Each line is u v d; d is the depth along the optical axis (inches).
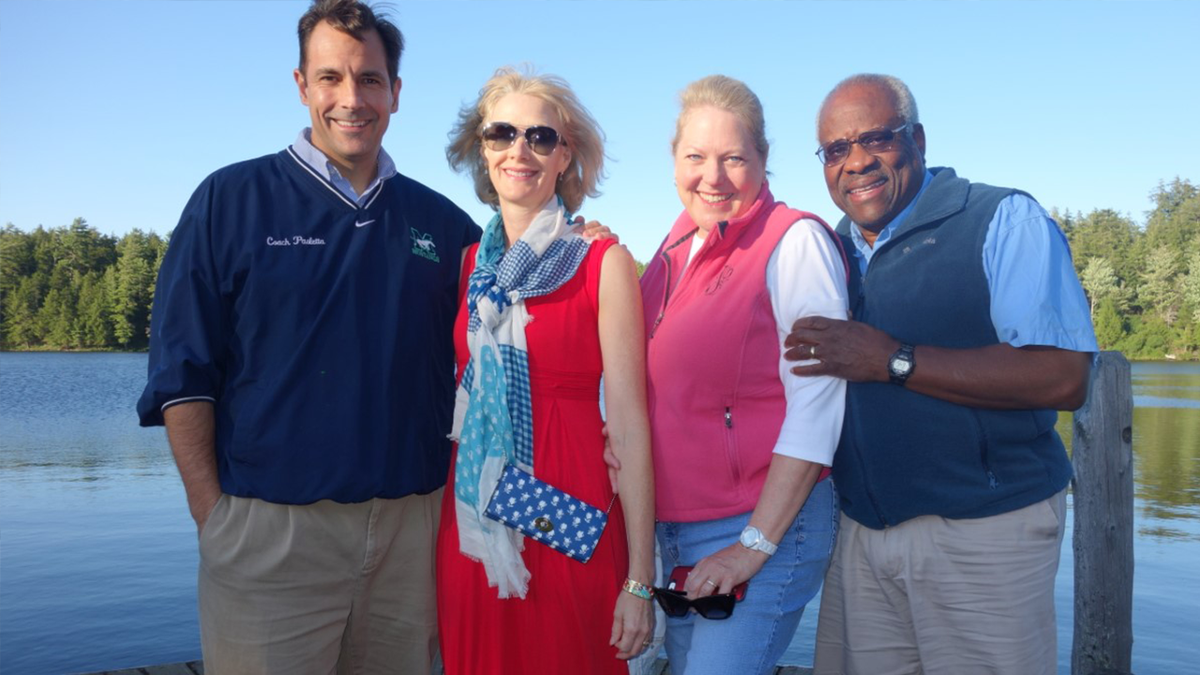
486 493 90.4
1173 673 317.7
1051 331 88.7
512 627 92.7
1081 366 90.3
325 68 101.7
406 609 107.9
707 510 94.6
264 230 100.0
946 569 97.0
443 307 109.3
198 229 99.3
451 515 96.7
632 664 101.3
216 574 100.6
